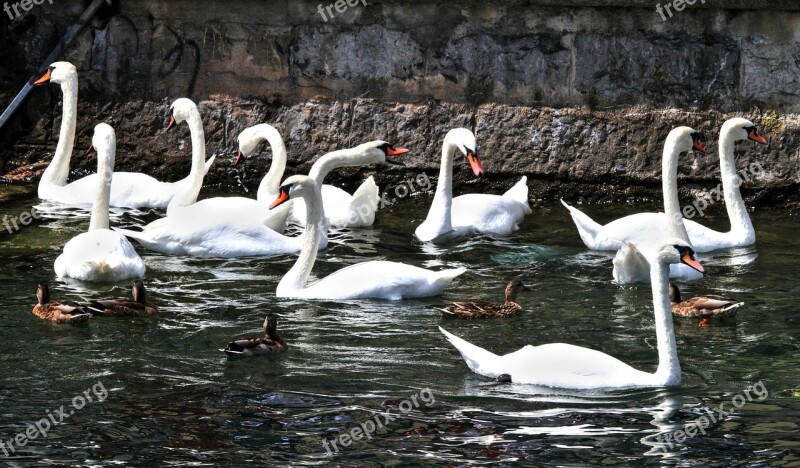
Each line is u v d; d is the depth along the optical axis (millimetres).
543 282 13859
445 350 11430
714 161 18047
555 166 18281
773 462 8953
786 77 17766
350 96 18484
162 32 18609
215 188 18797
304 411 9891
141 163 18922
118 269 13578
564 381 10438
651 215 15445
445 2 18094
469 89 18281
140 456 9039
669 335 10492
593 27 17969
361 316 12492
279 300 13078
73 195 17469
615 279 13852
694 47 17875
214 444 9266
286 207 15719
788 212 17703
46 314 12148
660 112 18016
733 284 13789
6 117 18672
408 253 15188
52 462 8930
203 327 11992
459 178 18516
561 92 18141
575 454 9094
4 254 14656
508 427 9570
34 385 10383
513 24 18094
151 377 10617
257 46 18500
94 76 18797
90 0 18703
